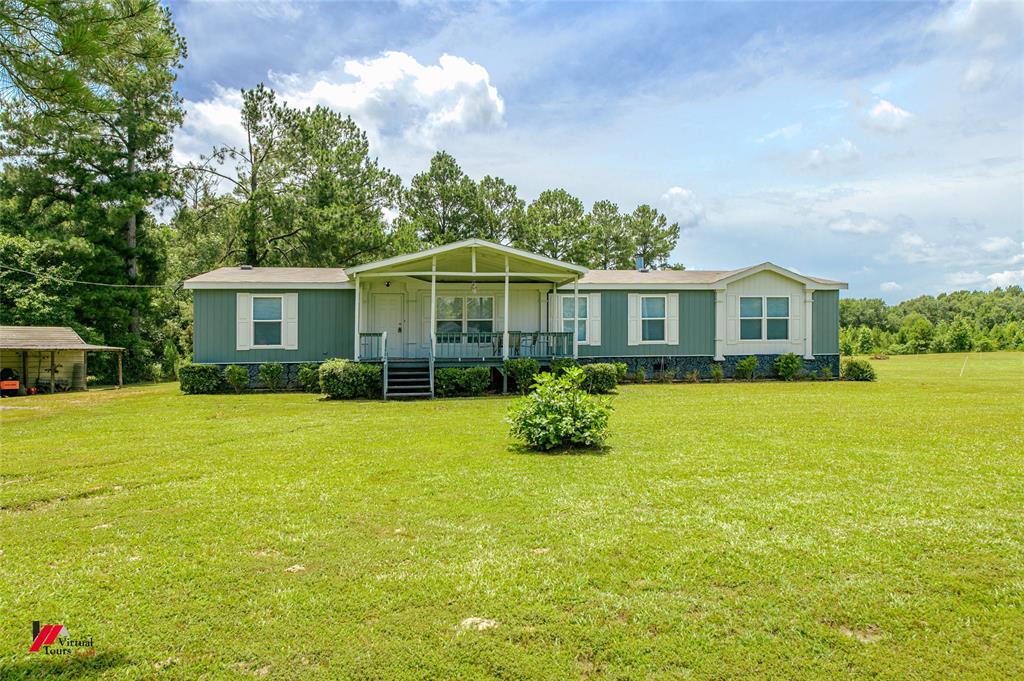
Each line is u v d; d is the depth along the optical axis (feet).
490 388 51.29
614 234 120.57
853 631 9.02
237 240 99.19
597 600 10.07
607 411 23.40
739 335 60.44
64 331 64.23
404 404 41.14
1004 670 7.96
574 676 8.04
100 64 13.28
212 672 8.19
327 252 86.02
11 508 15.67
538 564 11.55
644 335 59.88
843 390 47.39
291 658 8.52
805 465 19.36
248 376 52.70
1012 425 27.32
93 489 17.47
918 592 10.12
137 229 82.07
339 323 54.85
